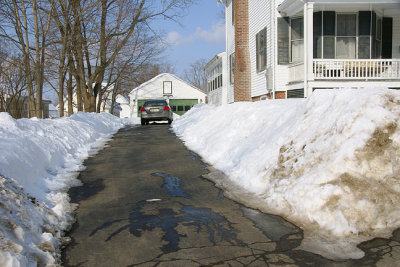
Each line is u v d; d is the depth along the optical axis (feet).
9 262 9.18
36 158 20.68
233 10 71.26
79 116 47.96
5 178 14.20
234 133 28.78
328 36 48.78
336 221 12.89
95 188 19.22
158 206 16.08
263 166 19.08
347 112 15.65
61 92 53.57
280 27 51.24
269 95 54.13
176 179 21.13
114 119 77.41
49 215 13.64
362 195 13.25
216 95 106.22
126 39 71.20
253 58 61.82
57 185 19.63
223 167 23.71
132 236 12.71
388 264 10.42
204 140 33.42
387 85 44.37
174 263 10.64
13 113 94.94
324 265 10.43
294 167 16.37
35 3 44.57
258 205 15.96
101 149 33.45
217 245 11.88
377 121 14.43
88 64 80.74
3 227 10.43
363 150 14.01
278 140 19.88
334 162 14.19
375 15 49.06
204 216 14.70
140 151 31.83
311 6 43.75
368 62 47.75
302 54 50.67
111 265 10.58
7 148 17.98
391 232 12.59
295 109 21.95
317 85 44.37
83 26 64.75
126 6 67.77
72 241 12.34
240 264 10.55
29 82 46.78
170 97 140.87
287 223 13.79
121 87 138.10
